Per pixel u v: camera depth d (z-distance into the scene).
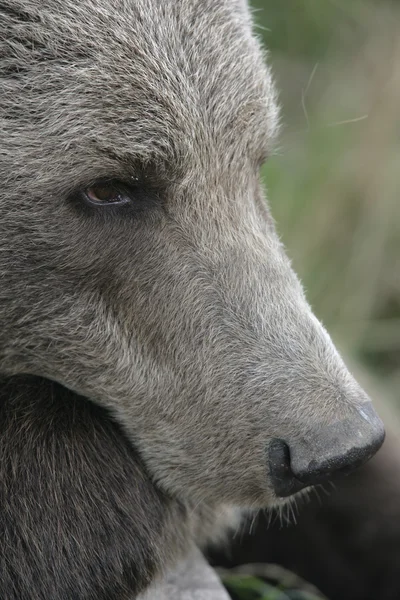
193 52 7.46
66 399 7.67
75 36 7.12
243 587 9.17
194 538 8.37
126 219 7.26
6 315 7.48
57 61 7.11
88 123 7.07
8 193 7.17
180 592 8.23
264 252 7.50
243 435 7.19
